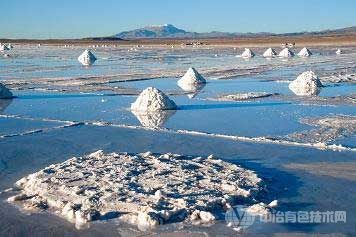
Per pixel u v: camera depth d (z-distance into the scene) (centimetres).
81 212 676
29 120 1438
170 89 2178
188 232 638
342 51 5278
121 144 1134
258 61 3981
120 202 708
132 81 2498
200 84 2356
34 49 6806
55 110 1614
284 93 2023
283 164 962
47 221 675
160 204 699
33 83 2384
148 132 1267
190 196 730
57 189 766
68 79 2556
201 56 4781
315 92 2052
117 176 809
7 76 2739
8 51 6066
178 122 1409
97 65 3612
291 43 7469
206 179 805
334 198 768
